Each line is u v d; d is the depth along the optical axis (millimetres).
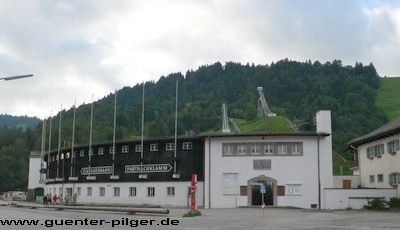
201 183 61781
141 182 65688
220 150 59969
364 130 170500
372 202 49812
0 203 74250
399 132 50562
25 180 155875
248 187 58688
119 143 68562
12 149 171000
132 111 198250
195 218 38031
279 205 57750
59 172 78312
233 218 37750
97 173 70312
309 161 58469
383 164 54938
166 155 64625
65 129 152625
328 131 59125
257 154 59125
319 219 35344
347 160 134875
